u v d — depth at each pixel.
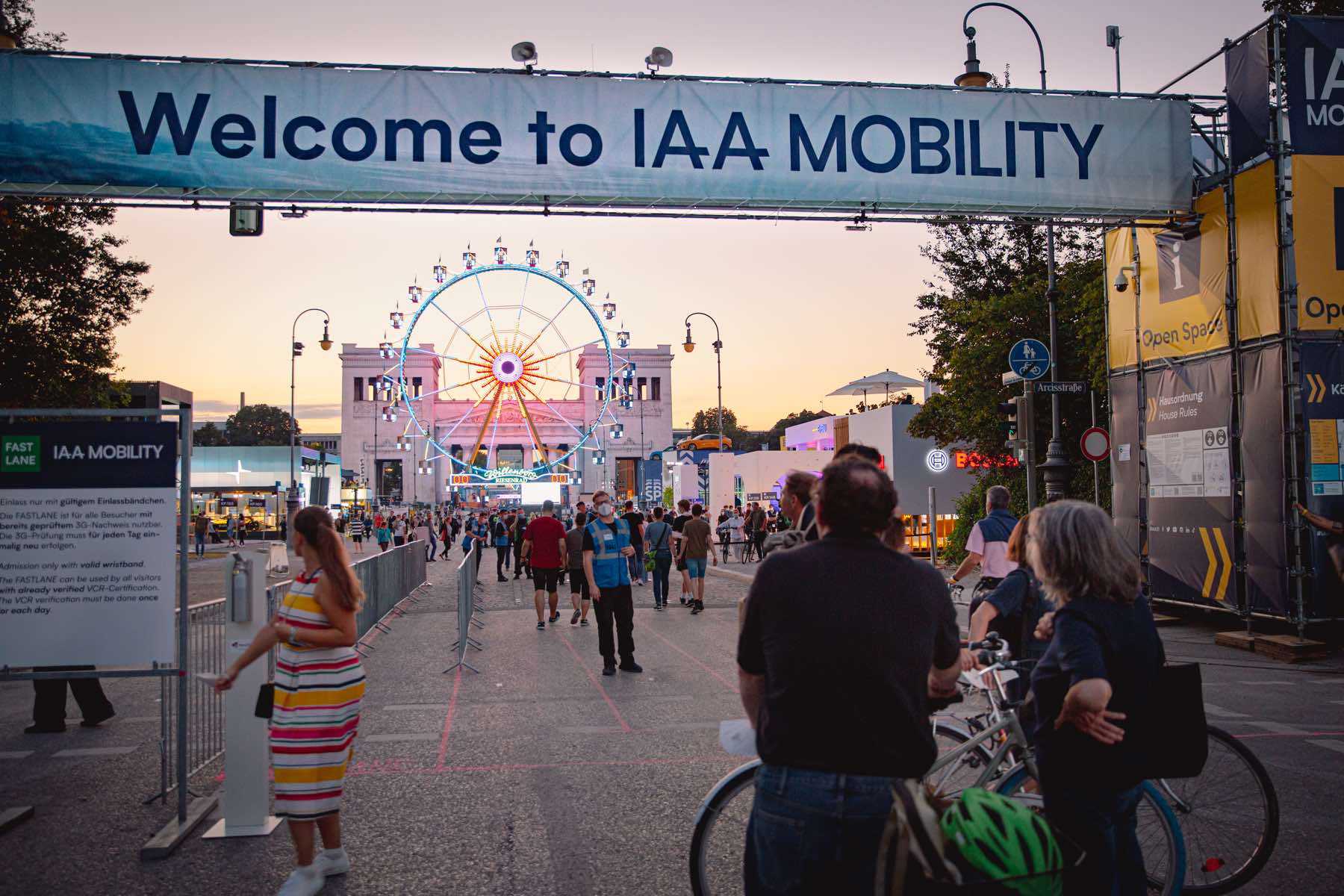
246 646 5.30
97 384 23.11
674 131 11.52
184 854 4.96
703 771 6.42
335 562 4.49
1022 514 23.22
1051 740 3.21
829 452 37.16
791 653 2.66
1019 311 23.67
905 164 11.91
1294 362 11.52
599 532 10.58
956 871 2.49
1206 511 12.80
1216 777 4.15
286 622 4.43
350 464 127.31
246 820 5.28
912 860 2.47
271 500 64.38
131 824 5.48
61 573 5.31
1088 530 3.21
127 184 10.50
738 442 141.12
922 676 2.68
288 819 4.38
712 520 44.03
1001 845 2.56
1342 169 11.74
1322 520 10.96
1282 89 11.75
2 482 5.27
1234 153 12.30
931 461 31.09
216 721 6.67
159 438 5.39
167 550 5.38
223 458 69.81
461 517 68.25
